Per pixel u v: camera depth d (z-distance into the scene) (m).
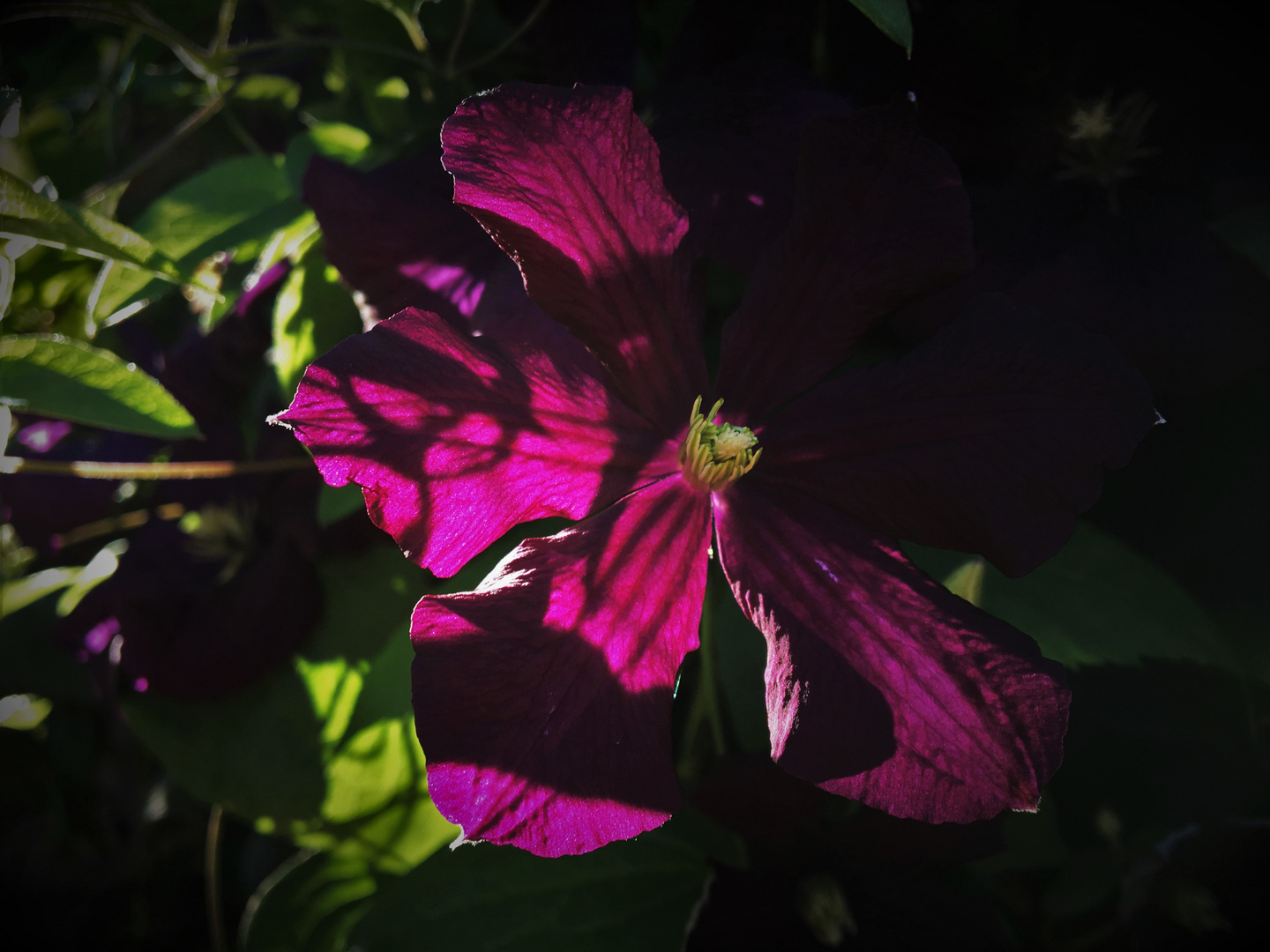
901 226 0.15
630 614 0.15
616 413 0.16
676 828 0.20
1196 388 0.18
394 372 0.14
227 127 0.27
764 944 0.18
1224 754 0.20
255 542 0.23
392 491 0.14
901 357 0.16
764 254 0.16
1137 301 0.18
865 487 0.16
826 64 0.20
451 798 0.13
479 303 0.17
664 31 0.21
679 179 0.18
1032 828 0.21
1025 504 0.15
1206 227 0.19
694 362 0.16
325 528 0.22
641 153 0.15
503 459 0.15
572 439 0.15
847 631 0.15
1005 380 0.15
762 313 0.16
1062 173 0.19
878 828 0.19
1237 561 0.20
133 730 0.22
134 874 0.31
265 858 0.27
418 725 0.13
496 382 0.15
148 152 0.23
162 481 0.24
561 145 0.14
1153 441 0.20
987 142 0.19
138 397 0.18
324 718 0.22
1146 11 0.19
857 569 0.15
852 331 0.16
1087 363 0.15
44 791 0.32
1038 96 0.20
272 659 0.22
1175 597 0.18
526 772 0.13
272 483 0.22
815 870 0.19
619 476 0.15
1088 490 0.15
